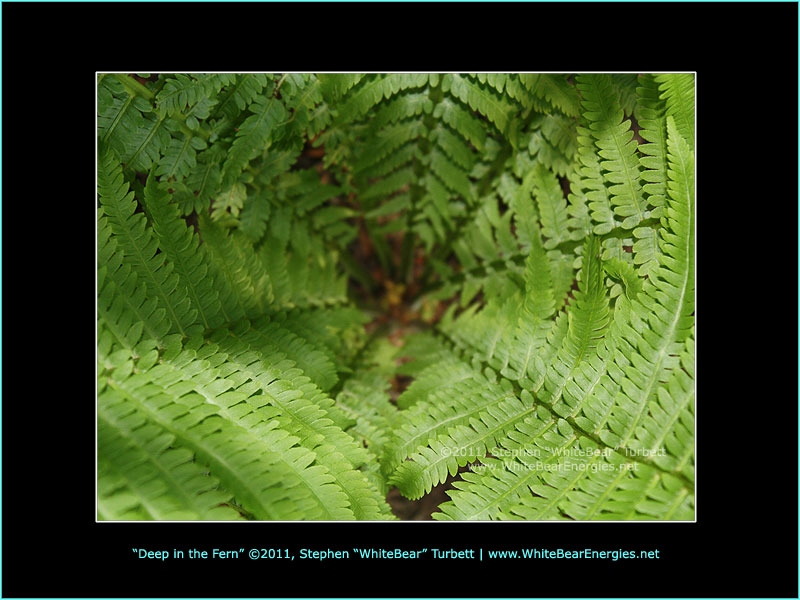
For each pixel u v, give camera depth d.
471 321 0.96
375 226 1.06
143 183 0.89
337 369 0.92
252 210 0.93
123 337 0.80
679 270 0.81
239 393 0.81
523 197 0.92
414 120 0.92
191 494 0.76
